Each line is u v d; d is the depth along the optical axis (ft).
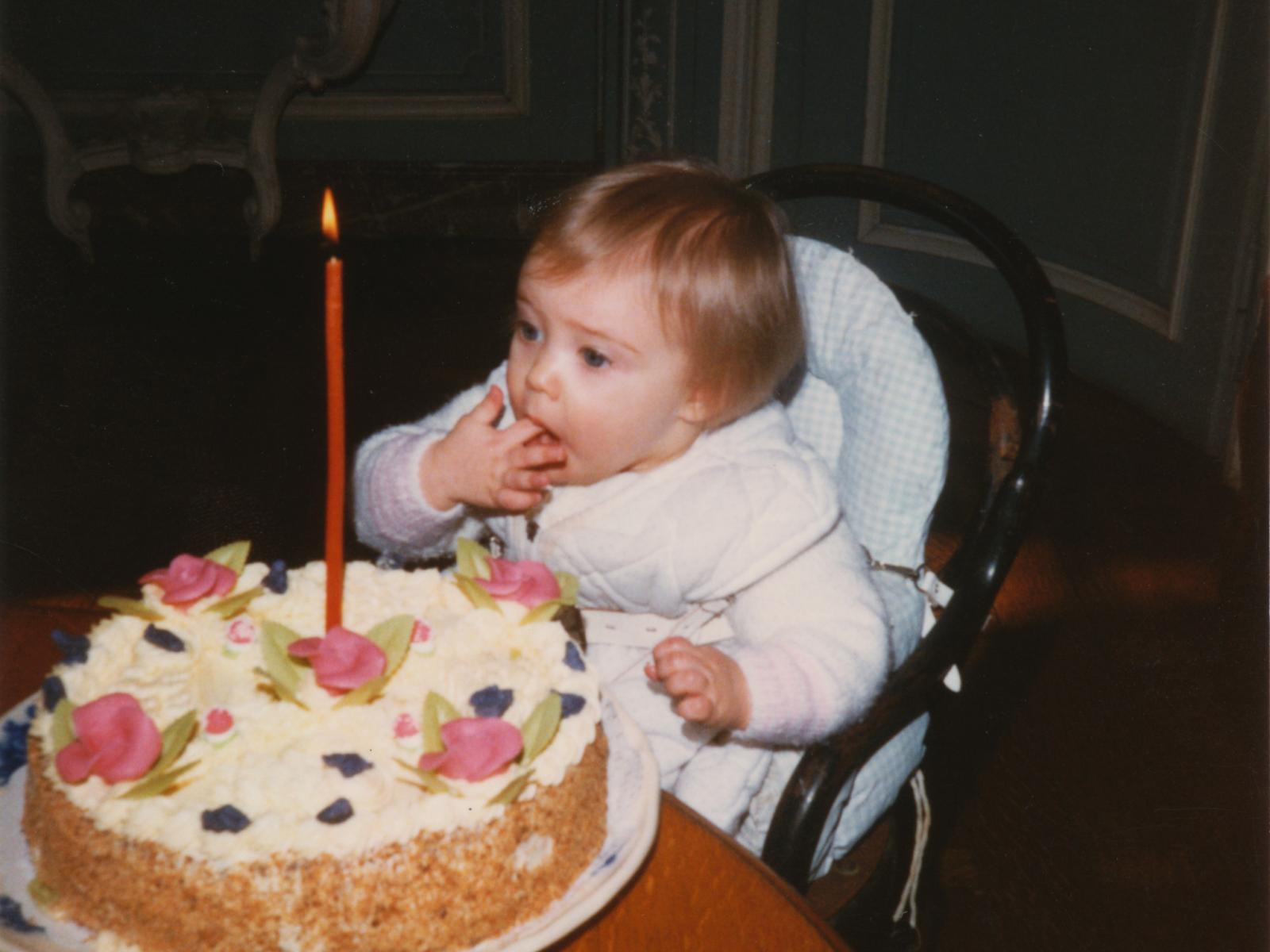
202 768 2.28
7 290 11.76
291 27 12.25
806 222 11.46
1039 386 3.51
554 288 3.35
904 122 10.77
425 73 12.61
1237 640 6.61
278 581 2.71
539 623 2.71
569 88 12.66
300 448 9.18
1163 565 7.88
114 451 8.98
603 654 3.76
